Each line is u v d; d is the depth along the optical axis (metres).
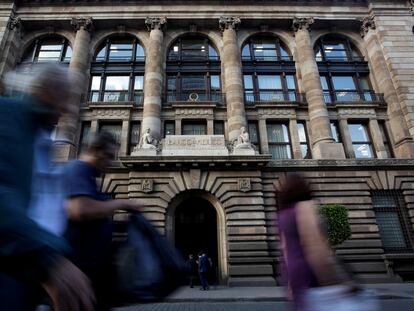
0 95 1.60
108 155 2.84
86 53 26.30
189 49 27.78
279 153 24.00
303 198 3.82
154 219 19.48
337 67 27.09
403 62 25.67
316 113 24.03
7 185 1.12
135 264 2.37
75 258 2.22
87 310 1.05
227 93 24.73
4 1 27.08
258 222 19.50
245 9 27.92
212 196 20.56
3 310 1.14
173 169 20.41
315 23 28.05
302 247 3.38
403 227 21.00
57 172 2.29
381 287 16.34
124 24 27.84
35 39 27.55
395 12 27.70
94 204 2.35
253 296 13.76
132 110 24.53
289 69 26.69
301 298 3.19
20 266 0.98
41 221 1.94
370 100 25.75
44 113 1.56
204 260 18.08
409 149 22.78
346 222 17.42
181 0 28.05
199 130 24.39
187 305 12.23
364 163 21.78
